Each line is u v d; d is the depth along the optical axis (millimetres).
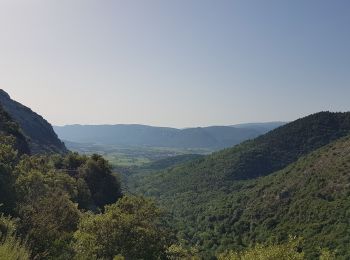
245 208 140000
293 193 124250
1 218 15898
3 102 170125
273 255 28922
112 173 94062
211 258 106438
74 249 19391
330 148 139500
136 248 29062
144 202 35281
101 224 29406
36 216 21234
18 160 73438
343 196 103312
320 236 89062
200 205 177375
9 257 8898
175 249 34812
